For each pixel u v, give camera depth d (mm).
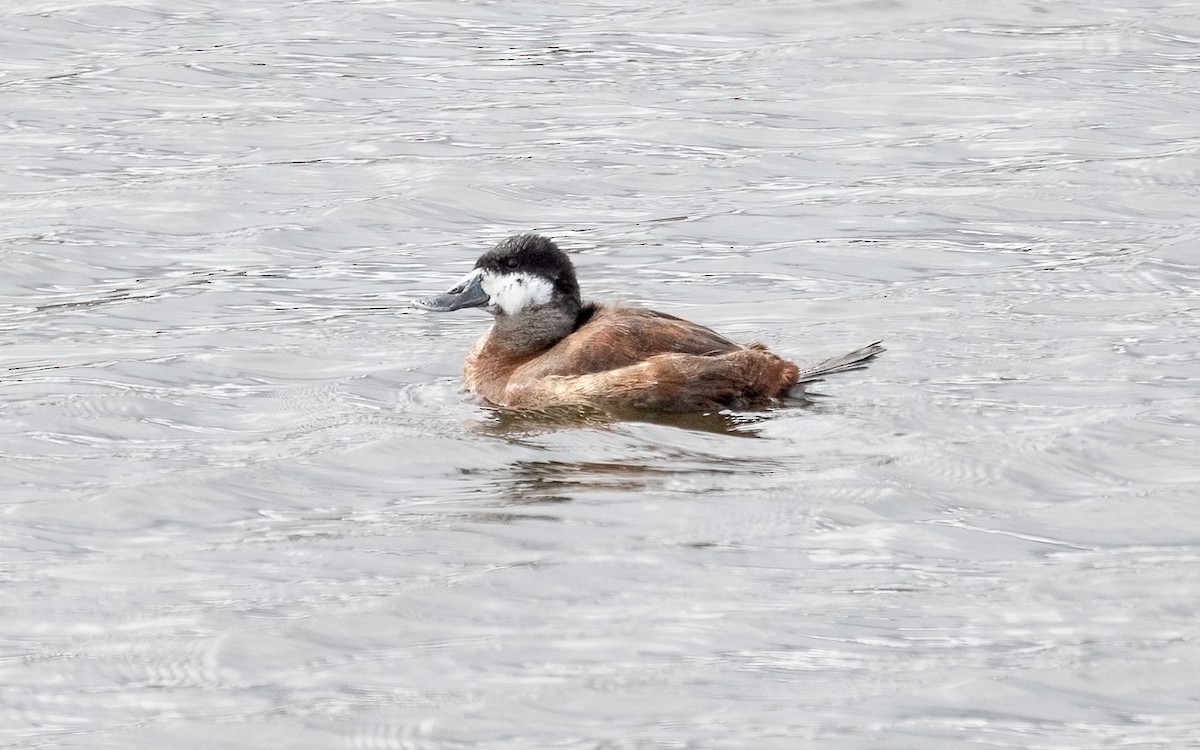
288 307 16734
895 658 8922
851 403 13023
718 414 12875
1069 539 10469
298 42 28688
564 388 13141
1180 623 9234
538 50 28172
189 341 15500
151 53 27938
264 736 8258
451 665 8906
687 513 10961
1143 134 22844
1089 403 12930
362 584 9938
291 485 11664
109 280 17750
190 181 21297
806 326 15570
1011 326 15172
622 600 9664
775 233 19125
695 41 28484
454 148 22688
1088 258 17656
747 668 8828
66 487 11680
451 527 10820
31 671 8945
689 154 22531
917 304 16094
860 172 21688
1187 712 8352
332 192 20875
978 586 9781
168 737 8273
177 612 9609
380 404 13594
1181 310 15570
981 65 26641
